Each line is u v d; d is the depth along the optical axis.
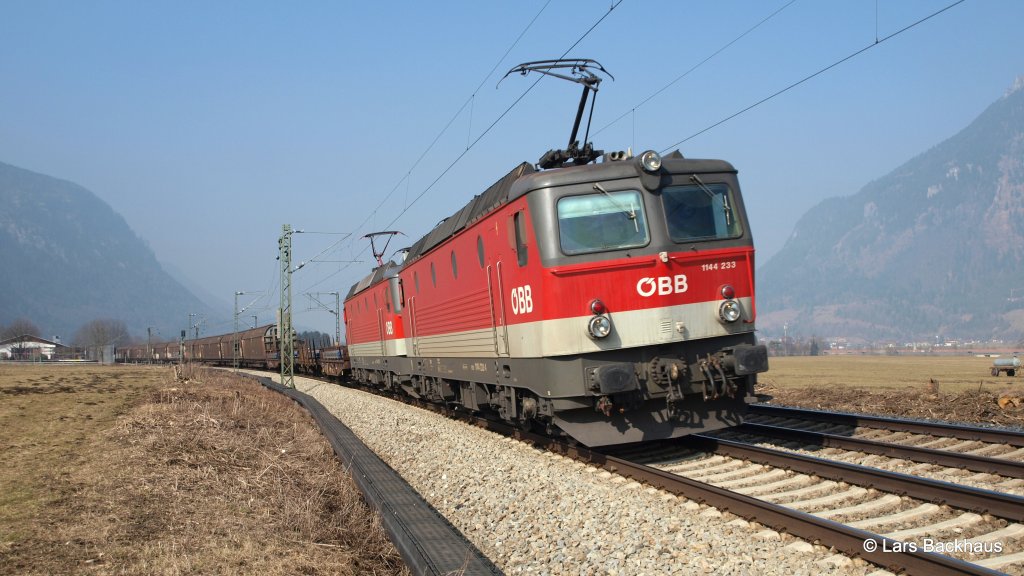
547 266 11.34
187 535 8.17
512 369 13.41
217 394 27.94
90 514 9.02
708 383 11.53
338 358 41.28
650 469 9.97
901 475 8.44
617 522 8.30
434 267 18.78
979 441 11.78
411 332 22.45
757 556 6.82
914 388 25.58
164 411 19.12
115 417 20.00
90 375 50.00
